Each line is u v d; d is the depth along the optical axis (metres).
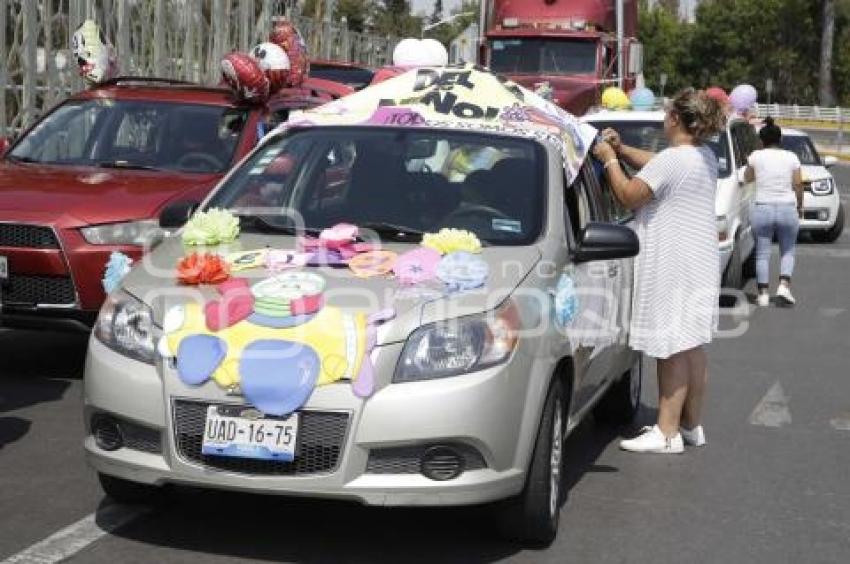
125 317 5.35
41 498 6.07
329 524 5.83
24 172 8.96
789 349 11.09
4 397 8.05
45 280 8.03
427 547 5.58
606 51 22.11
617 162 7.13
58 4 14.57
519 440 5.20
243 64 9.84
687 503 6.47
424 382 4.96
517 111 6.81
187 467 5.03
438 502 4.97
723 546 5.81
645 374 10.01
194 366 5.01
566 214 6.30
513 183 6.27
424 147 6.49
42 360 9.11
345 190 6.34
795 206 13.34
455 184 6.28
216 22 19.72
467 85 6.93
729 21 86.75
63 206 8.11
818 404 8.95
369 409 4.89
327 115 6.88
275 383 4.91
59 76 14.58
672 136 7.24
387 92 7.00
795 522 6.22
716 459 7.38
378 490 4.91
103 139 9.70
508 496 5.23
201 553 5.41
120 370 5.19
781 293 13.57
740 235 13.55
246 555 5.40
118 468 5.22
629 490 6.68
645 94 17.83
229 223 5.98
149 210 8.19
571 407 6.01
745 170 13.61
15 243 8.02
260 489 4.95
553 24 22.08
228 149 9.59
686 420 7.62
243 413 4.95
